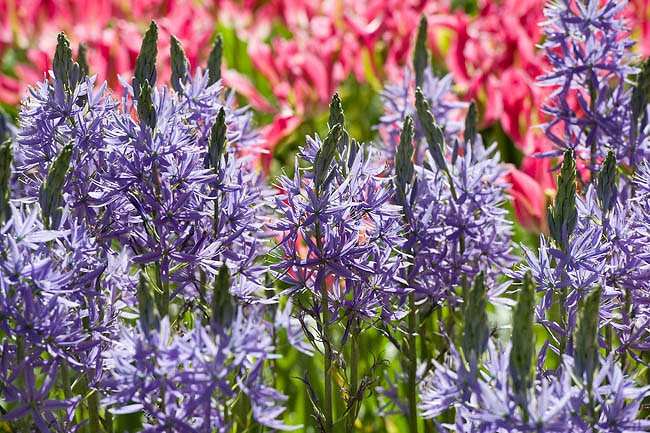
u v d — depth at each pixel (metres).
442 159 1.39
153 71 1.36
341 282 1.38
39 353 1.22
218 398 1.22
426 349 1.47
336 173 1.32
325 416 1.35
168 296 1.29
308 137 1.36
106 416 1.35
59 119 1.32
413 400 1.37
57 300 1.22
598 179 1.35
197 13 2.68
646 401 1.38
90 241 1.28
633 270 1.35
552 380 1.23
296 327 1.46
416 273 1.36
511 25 2.10
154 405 1.23
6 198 1.21
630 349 1.36
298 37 2.47
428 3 2.49
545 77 1.45
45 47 2.39
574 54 1.43
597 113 1.44
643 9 2.08
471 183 1.39
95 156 1.33
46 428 1.22
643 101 1.41
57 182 1.25
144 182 1.28
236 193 1.31
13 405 1.46
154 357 1.18
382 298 1.34
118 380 1.19
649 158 1.42
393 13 2.29
